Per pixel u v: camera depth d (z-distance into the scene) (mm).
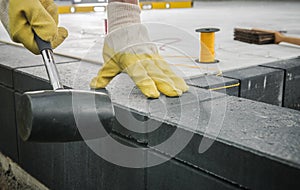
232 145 833
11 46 2271
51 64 1010
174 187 992
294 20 4301
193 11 6121
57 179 1497
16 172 1834
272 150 792
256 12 5688
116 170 1168
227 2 8992
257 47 2434
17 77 1612
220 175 874
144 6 6699
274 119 988
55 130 794
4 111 1798
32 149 1636
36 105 771
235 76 1642
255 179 802
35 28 1056
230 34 3133
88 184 1312
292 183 735
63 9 5234
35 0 1095
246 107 1080
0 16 1134
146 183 1076
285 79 1823
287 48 2412
